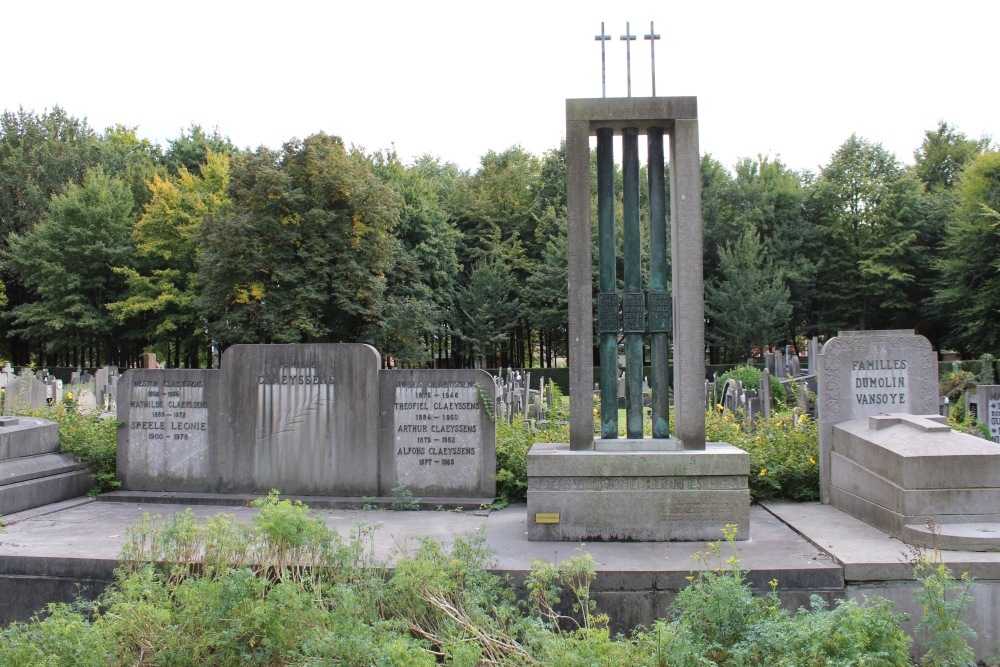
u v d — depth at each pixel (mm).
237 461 9406
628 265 7309
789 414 11461
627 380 7348
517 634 4980
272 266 31703
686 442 7035
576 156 7023
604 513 6750
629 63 7160
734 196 45688
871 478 7141
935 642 4738
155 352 39312
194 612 4512
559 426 11211
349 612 4379
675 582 5719
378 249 33625
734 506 6684
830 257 43781
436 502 8719
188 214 38500
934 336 44406
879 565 5695
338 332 33781
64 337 41219
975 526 6250
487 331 43344
